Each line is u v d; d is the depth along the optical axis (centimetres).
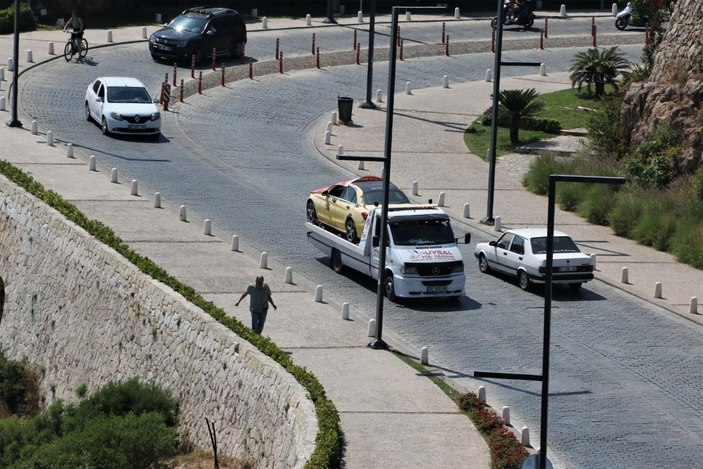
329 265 11400
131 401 9200
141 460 8394
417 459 7356
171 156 14562
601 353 9538
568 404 8512
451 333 9812
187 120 16350
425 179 14675
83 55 18400
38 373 11131
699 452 7825
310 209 11775
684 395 8769
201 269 10750
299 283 10769
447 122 17375
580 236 12988
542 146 16350
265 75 18912
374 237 10638
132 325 9981
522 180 14788
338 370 8769
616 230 13188
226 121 16525
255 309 9119
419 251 10450
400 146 16062
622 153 15388
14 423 9506
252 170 14350
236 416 8562
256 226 12281
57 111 15888
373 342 9306
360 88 18838
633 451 7794
